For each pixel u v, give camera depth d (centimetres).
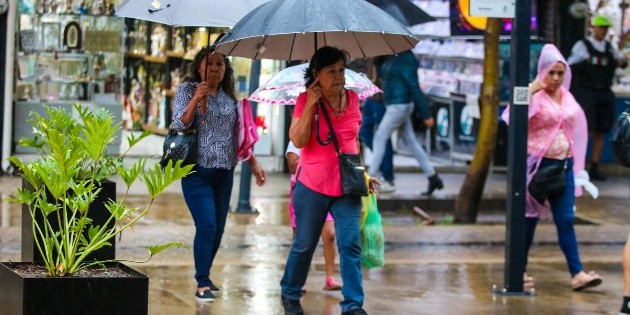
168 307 1448
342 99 1351
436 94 3041
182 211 2206
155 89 3216
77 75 2678
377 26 1251
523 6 1520
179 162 1042
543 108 1614
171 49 3092
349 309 1347
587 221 2272
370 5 1287
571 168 1634
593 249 2017
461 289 1627
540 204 1631
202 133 1465
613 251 2005
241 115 1494
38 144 1153
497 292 1598
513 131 1555
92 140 1028
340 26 1235
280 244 1938
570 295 1608
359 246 1357
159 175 1043
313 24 1233
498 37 2239
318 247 1914
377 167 2486
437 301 1541
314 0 1262
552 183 1608
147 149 2941
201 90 1433
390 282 1667
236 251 1869
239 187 2377
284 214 2234
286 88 1532
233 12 1415
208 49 1453
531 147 1623
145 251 1834
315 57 1331
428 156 3081
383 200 2428
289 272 1397
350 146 1349
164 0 1418
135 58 3294
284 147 2814
